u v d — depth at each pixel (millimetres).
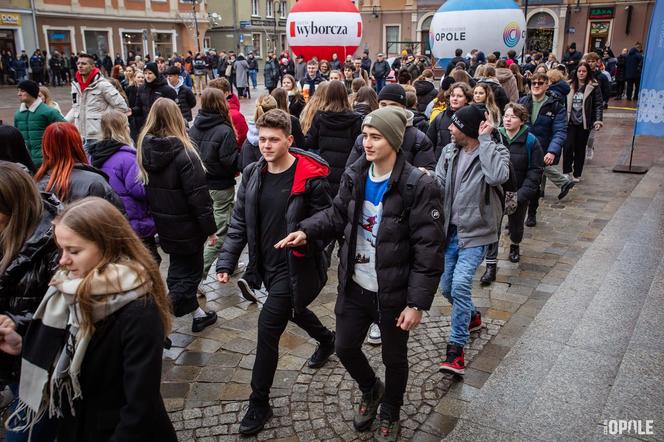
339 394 3463
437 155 5590
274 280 3197
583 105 8422
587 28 35719
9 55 29188
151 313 1873
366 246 2869
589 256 5422
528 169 5223
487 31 20938
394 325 2818
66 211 1875
